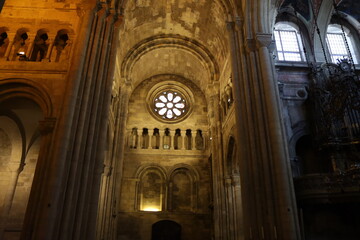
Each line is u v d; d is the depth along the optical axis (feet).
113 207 73.87
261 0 60.85
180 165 96.89
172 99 108.68
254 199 49.06
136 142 100.48
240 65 60.49
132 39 87.51
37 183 39.50
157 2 77.87
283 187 44.96
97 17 53.16
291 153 59.98
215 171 83.46
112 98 75.66
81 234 39.93
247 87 56.54
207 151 99.40
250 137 52.42
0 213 56.13
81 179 41.86
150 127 102.06
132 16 78.18
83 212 41.06
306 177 52.11
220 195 78.43
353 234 52.80
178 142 102.22
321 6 74.95
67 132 41.34
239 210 74.59
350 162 55.72
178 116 105.70
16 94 46.78
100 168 44.98
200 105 106.63
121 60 86.38
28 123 57.93
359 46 79.46
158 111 106.22
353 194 48.75
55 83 46.24
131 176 93.91
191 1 77.15
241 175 52.75
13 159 59.52
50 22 52.01
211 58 92.07
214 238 81.41
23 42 51.78
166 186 93.45
